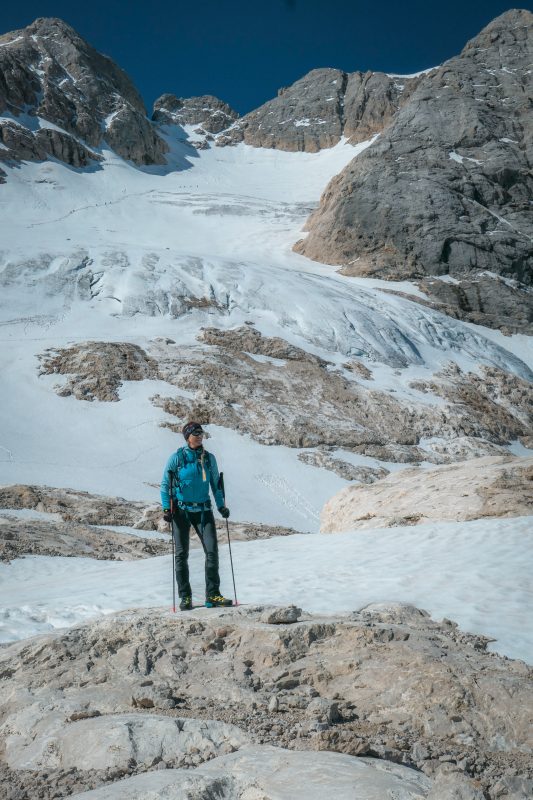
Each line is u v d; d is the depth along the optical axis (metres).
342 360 56.25
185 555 7.79
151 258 67.19
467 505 15.40
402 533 13.38
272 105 176.50
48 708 5.54
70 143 124.69
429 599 8.41
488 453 48.03
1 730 5.38
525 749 5.02
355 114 165.88
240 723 5.14
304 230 104.88
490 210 93.56
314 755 4.27
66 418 42.88
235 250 98.38
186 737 4.77
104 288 60.88
